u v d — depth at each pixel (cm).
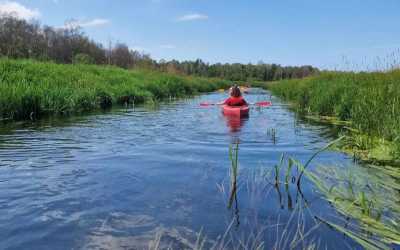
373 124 721
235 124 970
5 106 975
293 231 309
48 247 279
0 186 415
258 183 439
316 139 739
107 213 344
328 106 1178
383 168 499
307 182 444
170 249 278
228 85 5544
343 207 355
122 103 1675
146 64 3584
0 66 1333
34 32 3094
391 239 290
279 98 2423
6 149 608
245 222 327
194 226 318
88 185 423
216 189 414
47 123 927
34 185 420
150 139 725
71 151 600
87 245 283
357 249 279
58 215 338
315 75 2203
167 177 458
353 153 606
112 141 695
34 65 1571
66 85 1403
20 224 317
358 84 1211
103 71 2164
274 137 730
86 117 1077
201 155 583
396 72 1179
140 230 310
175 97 2420
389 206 358
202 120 1052
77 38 3525
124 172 478
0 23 2662
